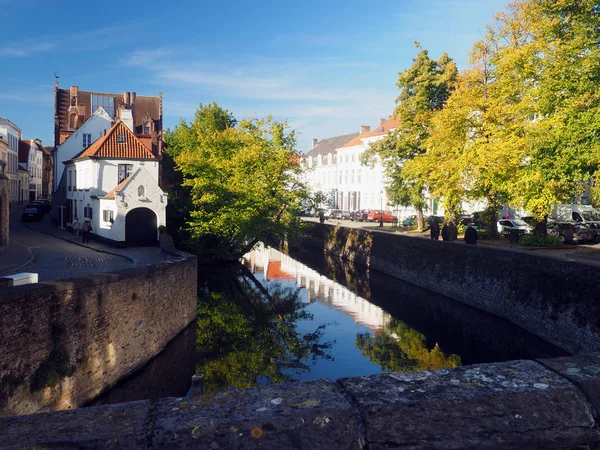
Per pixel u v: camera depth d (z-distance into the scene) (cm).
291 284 3253
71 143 4675
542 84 2288
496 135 2642
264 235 3612
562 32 2350
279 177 3547
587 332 1606
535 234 2919
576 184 2372
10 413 953
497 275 2255
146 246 3278
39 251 2797
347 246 4425
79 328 1180
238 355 1802
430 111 3622
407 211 6178
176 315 1920
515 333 2034
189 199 3850
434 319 2342
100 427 201
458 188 2888
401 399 221
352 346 1930
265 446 199
